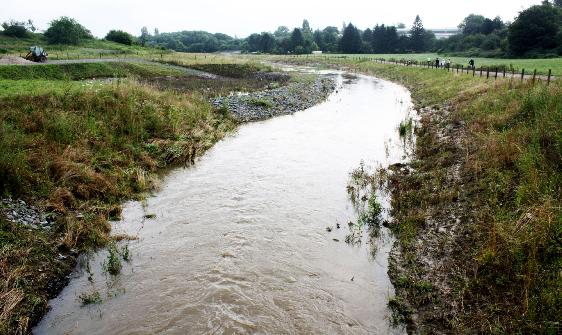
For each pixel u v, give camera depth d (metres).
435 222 12.20
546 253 8.70
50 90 22.11
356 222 13.16
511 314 7.84
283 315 8.89
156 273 10.45
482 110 22.02
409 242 11.45
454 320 8.20
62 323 8.73
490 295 8.50
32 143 15.64
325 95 42.06
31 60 46.81
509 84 25.56
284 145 22.53
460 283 9.09
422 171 17.06
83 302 9.38
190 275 10.34
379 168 18.14
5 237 10.77
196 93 32.12
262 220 13.33
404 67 65.38
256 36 181.75
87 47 85.12
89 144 17.69
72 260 11.00
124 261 11.01
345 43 145.38
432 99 34.88
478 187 13.09
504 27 107.06
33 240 11.06
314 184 16.50
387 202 14.55
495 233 9.69
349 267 10.69
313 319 8.77
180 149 20.19
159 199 15.14
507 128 17.23
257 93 37.84
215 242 11.92
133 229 12.80
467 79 35.53
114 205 14.07
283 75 59.47
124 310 9.10
